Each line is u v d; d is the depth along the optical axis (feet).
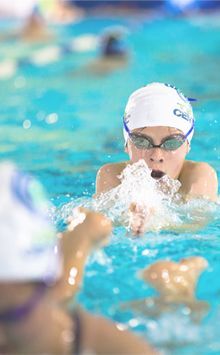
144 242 35.73
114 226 37.55
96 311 28.30
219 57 96.68
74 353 22.02
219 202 41.04
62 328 22.36
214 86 77.66
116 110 68.64
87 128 62.44
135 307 28.66
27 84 82.12
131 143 40.55
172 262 32.32
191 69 88.38
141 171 39.75
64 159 53.26
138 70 88.89
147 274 31.30
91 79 84.07
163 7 146.82
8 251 21.31
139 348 23.17
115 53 98.84
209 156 51.80
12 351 21.50
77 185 46.55
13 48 109.09
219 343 25.66
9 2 148.66
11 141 58.85
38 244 21.79
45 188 45.98
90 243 30.91
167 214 38.40
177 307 28.58
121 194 39.78
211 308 28.43
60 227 37.68
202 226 37.70
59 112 68.59
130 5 149.07
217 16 138.31
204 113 64.54
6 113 68.80
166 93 41.73
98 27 129.08
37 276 21.75
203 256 34.14
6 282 21.35
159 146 39.78
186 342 25.77
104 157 53.52
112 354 22.79
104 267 32.73
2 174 22.20
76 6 149.07
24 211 21.71
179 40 112.57
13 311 21.06
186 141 41.34
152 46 106.83
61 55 101.45
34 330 21.34
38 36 118.52
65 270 29.53
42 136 60.29
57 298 27.53
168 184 40.11
